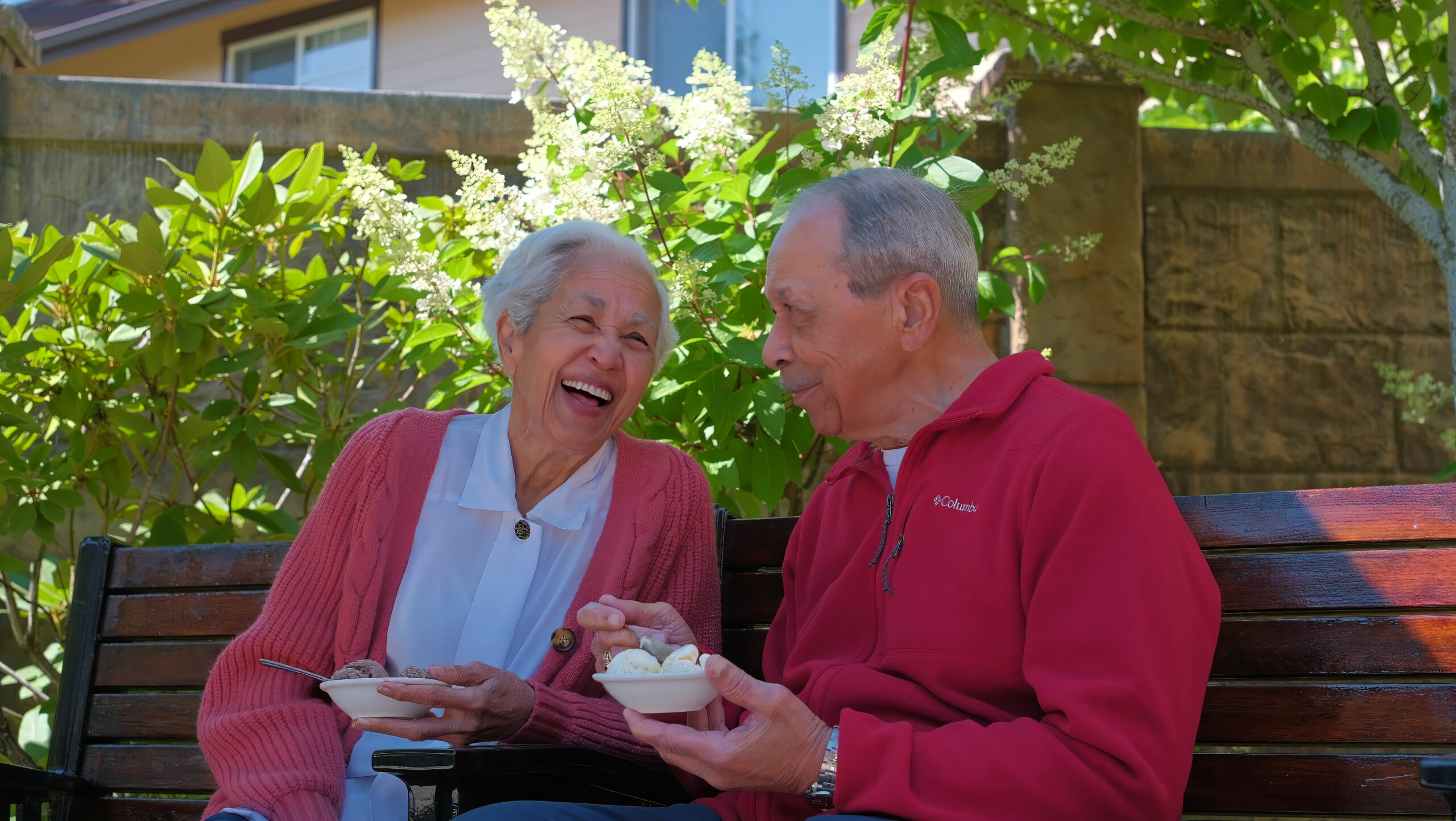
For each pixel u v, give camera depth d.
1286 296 3.87
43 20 8.55
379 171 3.03
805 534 2.01
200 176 2.89
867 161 2.73
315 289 3.01
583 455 2.09
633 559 2.06
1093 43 3.82
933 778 1.45
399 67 7.74
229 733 1.88
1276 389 3.84
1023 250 3.71
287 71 8.07
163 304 2.81
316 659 1.99
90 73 8.49
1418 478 3.85
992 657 1.61
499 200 3.28
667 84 6.98
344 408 3.19
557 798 1.85
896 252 1.74
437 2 7.66
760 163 2.96
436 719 1.70
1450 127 2.80
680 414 2.90
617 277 2.06
